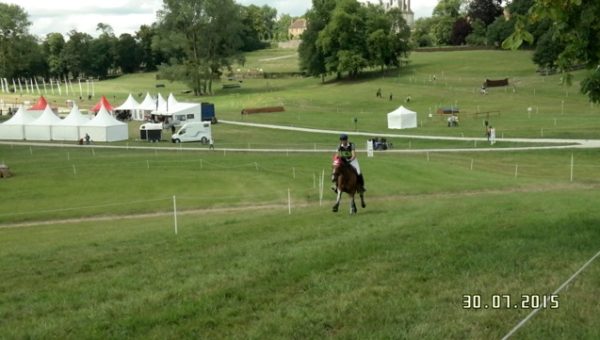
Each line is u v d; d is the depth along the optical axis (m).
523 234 14.57
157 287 11.06
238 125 93.44
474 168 50.31
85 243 18.89
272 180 45.03
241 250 14.47
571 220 16.64
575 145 60.66
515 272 10.91
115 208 36.09
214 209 34.78
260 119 100.06
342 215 21.89
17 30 184.62
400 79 140.25
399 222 18.23
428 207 23.30
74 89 183.75
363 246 13.73
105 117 81.12
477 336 7.87
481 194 35.81
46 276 13.07
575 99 100.06
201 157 60.22
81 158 60.94
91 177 48.25
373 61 149.75
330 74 156.88
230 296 10.20
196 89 146.88
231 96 138.88
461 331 8.06
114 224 29.20
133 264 13.91
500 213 19.48
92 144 76.31
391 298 9.62
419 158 56.66
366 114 101.56
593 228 14.95
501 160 54.88
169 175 48.59
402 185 40.75
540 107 95.75
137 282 11.58
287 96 129.75
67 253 16.48
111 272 12.88
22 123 83.12
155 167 53.19
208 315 9.12
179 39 143.12
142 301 10.05
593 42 13.63
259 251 14.12
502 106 99.75
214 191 41.09
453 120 83.31
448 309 8.95
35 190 43.03
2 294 11.37
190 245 16.25
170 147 71.06
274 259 12.87
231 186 42.97
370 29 150.00
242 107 120.06
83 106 137.12
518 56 157.12
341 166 22.70
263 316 9.00
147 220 30.55
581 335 7.79
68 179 47.47
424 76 142.75
